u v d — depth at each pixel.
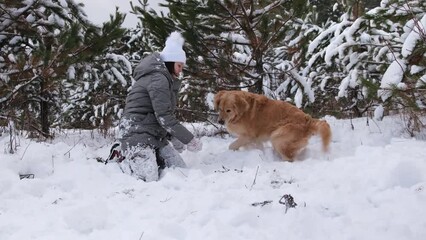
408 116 6.75
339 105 9.68
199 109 8.58
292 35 9.16
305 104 8.69
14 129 6.49
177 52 5.01
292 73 8.41
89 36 7.18
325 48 8.52
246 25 7.64
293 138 5.48
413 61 6.02
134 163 4.59
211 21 7.71
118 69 10.29
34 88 7.78
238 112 5.66
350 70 8.06
